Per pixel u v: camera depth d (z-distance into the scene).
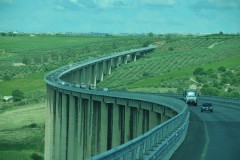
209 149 40.53
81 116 129.50
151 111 90.62
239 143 45.88
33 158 151.38
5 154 153.25
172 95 149.25
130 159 23.44
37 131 183.25
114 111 107.88
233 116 87.19
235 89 194.88
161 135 35.66
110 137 113.19
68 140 139.25
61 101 147.75
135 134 99.44
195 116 85.75
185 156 35.66
